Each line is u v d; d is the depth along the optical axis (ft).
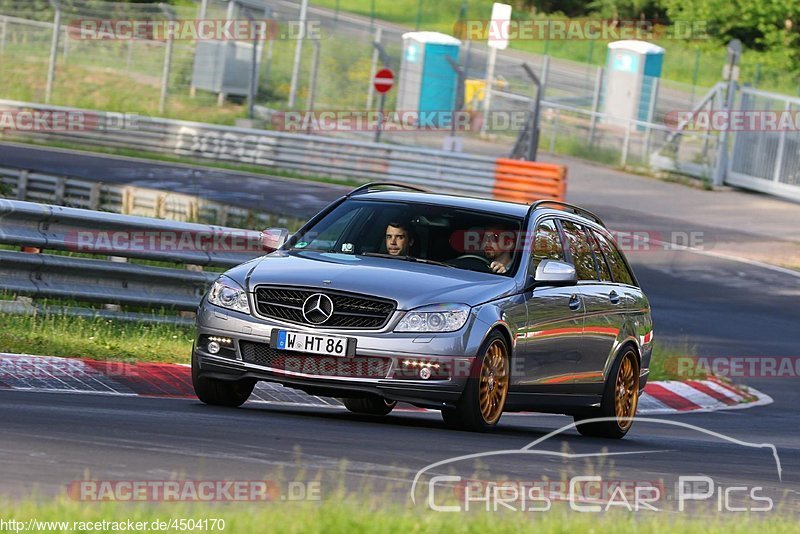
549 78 561.02
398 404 139.95
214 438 82.23
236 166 386.73
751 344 228.84
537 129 390.42
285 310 102.12
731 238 351.25
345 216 115.55
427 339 99.76
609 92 498.28
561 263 110.42
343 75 514.68
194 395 118.11
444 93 475.31
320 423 99.91
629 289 130.21
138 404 101.45
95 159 357.82
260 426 92.58
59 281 137.59
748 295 279.28
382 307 100.68
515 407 109.91
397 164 378.53
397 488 68.23
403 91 479.00
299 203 311.68
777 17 647.56
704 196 422.82
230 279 105.50
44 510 52.01
